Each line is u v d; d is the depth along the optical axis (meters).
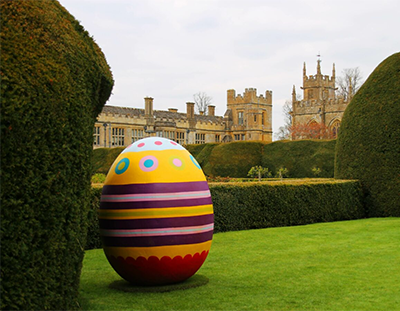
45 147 5.10
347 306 6.19
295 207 14.80
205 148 35.75
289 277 7.70
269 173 29.64
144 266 6.68
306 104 63.62
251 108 66.50
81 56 5.76
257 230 13.40
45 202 5.11
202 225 6.86
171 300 6.41
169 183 6.70
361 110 16.89
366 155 16.64
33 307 4.99
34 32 5.19
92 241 10.76
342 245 10.56
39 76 5.04
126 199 6.70
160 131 55.59
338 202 15.88
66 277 5.47
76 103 5.51
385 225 13.73
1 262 4.69
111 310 5.99
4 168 4.71
